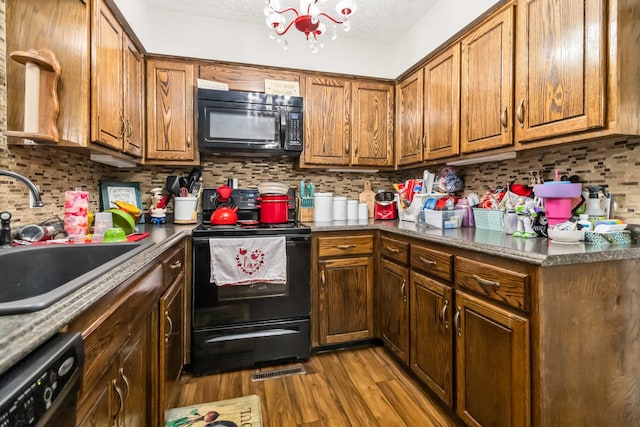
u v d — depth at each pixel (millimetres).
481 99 1724
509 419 1143
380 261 2145
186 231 1792
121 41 1686
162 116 2121
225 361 1889
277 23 1539
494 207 1820
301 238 1997
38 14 1291
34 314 529
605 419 1124
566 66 1281
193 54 2227
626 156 1335
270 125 2244
